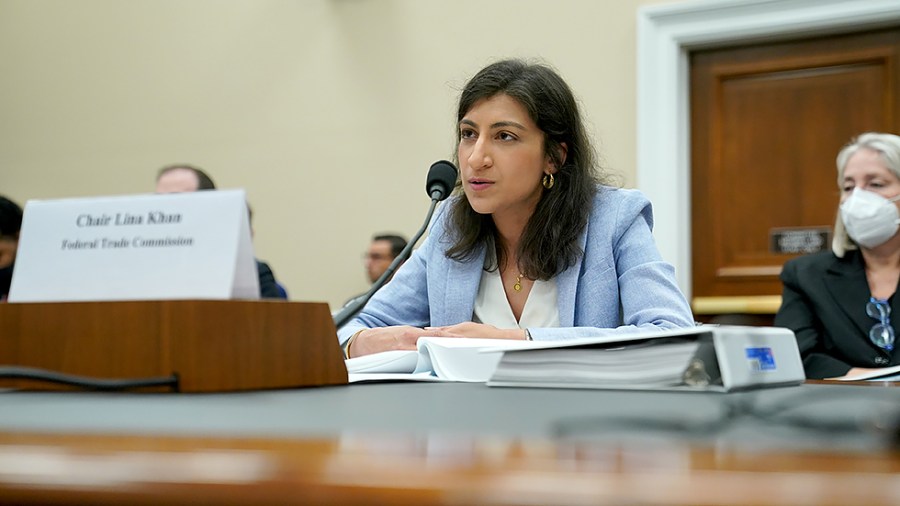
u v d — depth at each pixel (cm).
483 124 239
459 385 158
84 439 75
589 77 527
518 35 546
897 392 135
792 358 156
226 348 142
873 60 493
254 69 614
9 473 61
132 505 57
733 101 520
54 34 666
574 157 248
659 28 510
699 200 525
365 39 587
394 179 577
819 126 505
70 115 658
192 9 630
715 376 136
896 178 353
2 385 145
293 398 127
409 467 59
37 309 144
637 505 49
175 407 112
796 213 508
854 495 50
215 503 56
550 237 240
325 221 591
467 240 252
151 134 636
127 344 139
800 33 496
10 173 670
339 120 591
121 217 145
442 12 568
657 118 508
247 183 610
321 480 56
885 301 346
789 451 70
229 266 141
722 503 49
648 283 233
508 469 58
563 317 239
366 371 195
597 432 83
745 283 515
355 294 582
